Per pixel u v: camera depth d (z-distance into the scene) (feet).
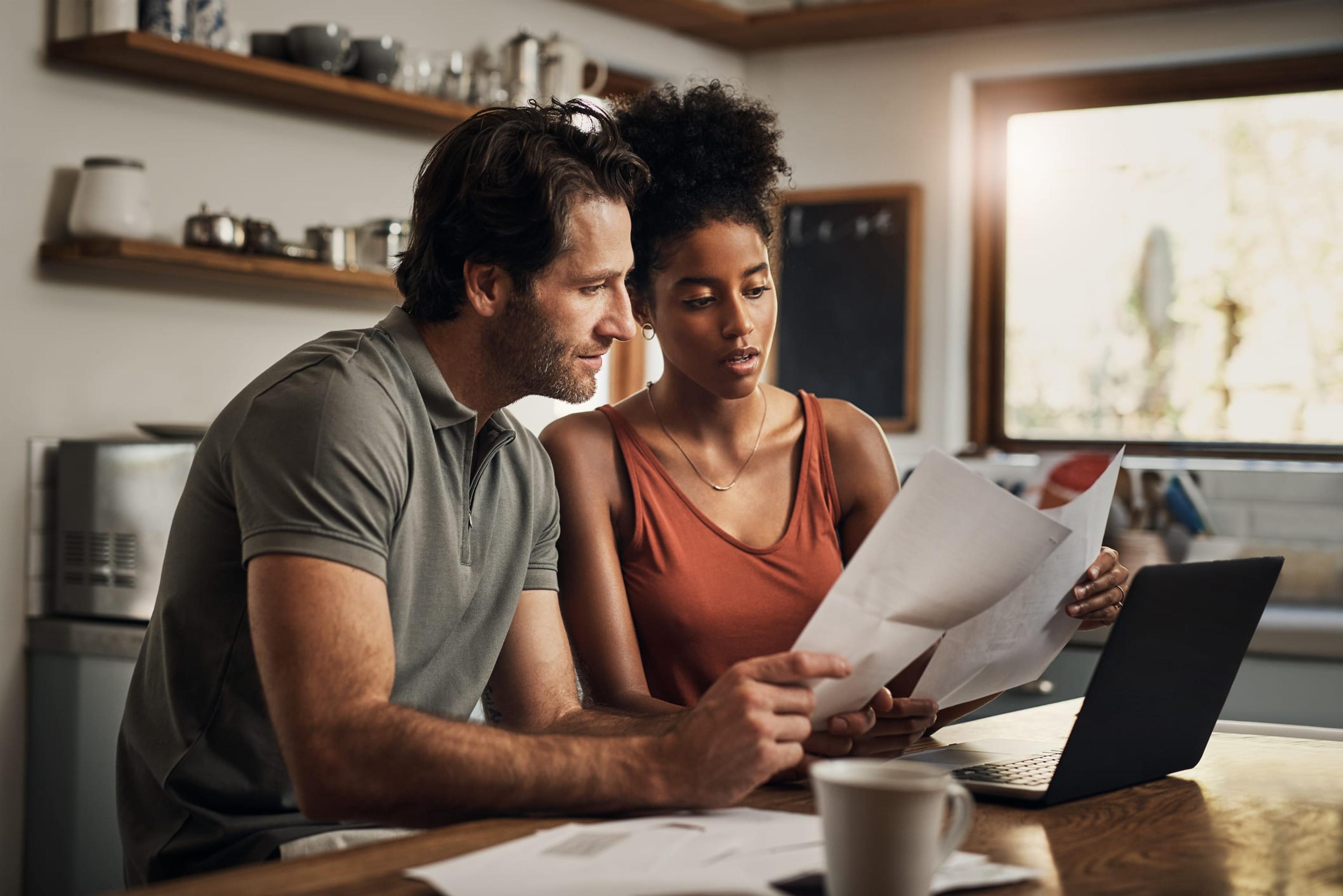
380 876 2.65
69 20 8.65
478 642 4.37
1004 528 3.23
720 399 5.22
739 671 3.27
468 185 4.09
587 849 2.77
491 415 4.40
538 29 12.12
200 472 3.95
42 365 8.61
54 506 8.64
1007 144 13.55
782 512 5.32
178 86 9.31
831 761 2.75
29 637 8.55
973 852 3.00
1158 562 10.66
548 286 4.15
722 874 2.56
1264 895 2.69
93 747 8.32
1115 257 13.10
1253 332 12.51
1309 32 12.01
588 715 4.27
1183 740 3.92
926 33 13.44
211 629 3.95
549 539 4.70
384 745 3.22
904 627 3.43
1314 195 12.30
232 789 4.02
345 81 9.59
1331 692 8.48
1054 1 12.25
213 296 9.64
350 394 3.74
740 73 14.42
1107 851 3.03
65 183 8.70
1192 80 12.74
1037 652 4.28
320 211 10.28
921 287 13.52
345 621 3.43
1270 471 11.64
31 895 8.58
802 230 14.02
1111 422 13.08
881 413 13.66
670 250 4.92
